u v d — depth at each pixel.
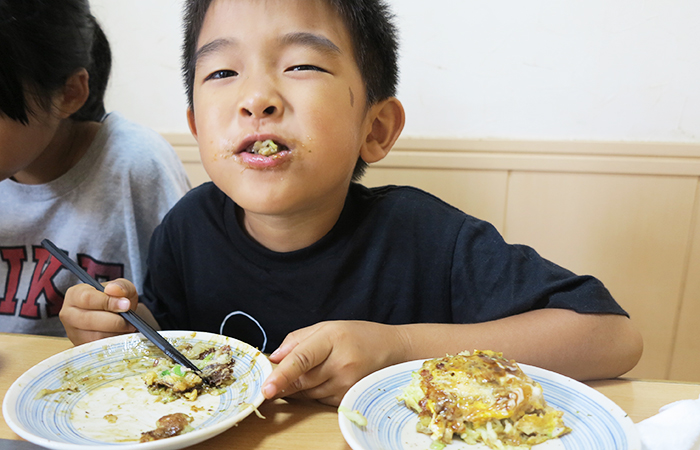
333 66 0.70
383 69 0.84
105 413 0.54
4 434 0.51
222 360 0.64
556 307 0.72
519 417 0.49
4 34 0.83
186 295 0.99
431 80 1.57
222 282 0.93
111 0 1.65
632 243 1.59
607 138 1.54
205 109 0.71
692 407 0.48
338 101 0.70
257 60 0.67
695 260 1.57
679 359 1.67
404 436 0.49
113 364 0.64
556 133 1.56
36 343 0.73
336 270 0.87
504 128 1.58
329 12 0.71
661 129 1.52
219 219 0.95
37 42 0.89
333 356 0.58
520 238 1.63
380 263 0.88
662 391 0.60
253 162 0.66
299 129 0.67
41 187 1.15
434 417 0.48
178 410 0.55
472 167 1.59
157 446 0.44
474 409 0.48
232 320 0.93
